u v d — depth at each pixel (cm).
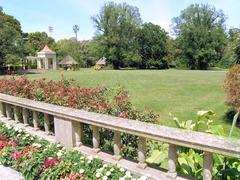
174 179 225
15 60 3556
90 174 254
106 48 4997
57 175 264
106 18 4925
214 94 1342
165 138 215
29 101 386
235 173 224
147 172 244
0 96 443
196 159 261
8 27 3606
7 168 316
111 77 2423
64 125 310
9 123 428
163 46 5081
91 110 366
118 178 240
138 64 5134
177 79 2216
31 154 305
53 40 6681
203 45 4775
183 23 5053
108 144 344
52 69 4669
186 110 955
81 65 5712
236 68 758
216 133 272
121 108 371
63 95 417
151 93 1392
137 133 234
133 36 5044
